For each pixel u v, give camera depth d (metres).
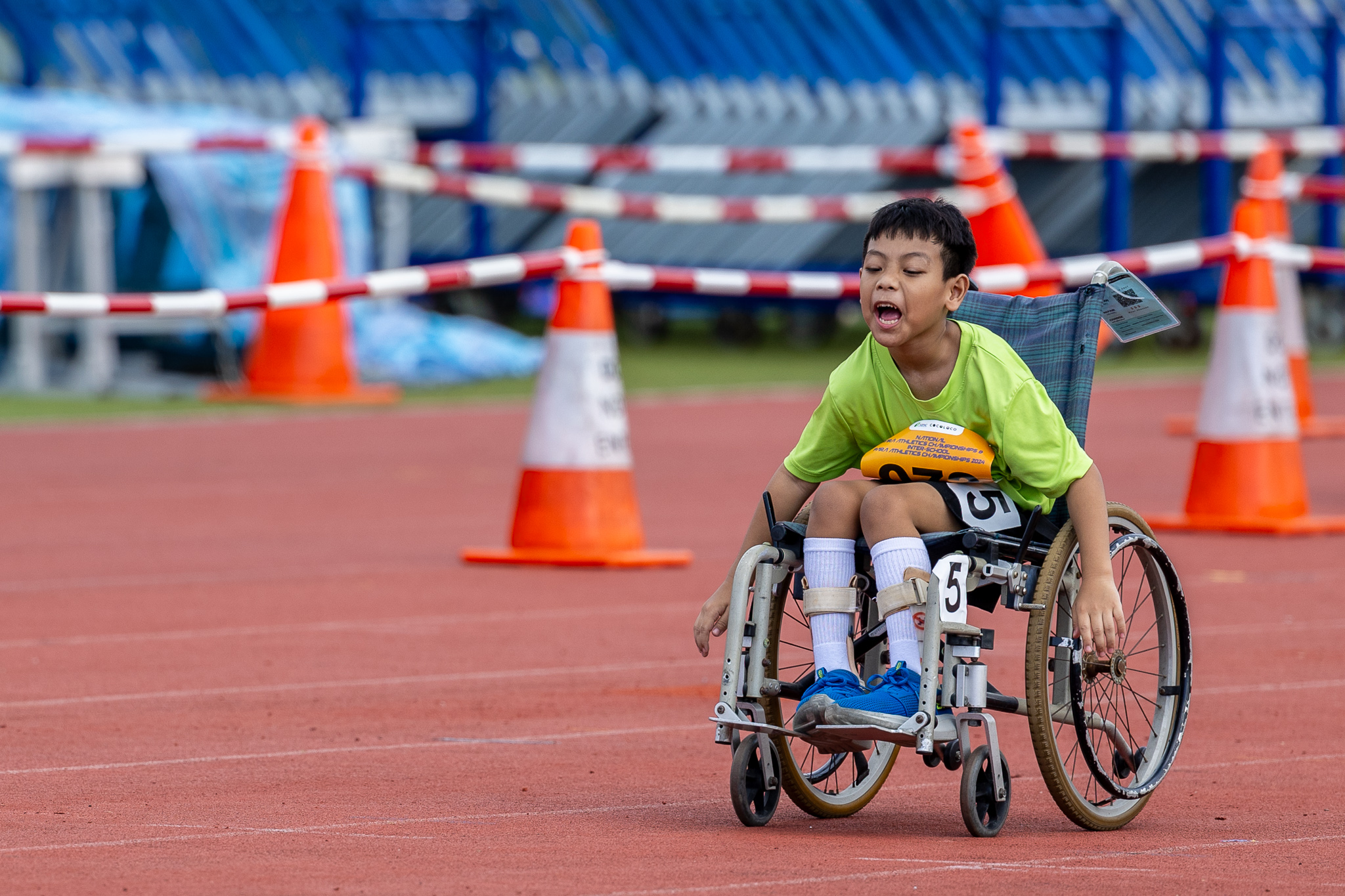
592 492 35.12
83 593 32.03
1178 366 82.12
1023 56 96.19
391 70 104.75
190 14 102.56
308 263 63.19
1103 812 18.08
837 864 16.64
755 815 18.08
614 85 102.94
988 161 52.44
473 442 55.22
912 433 17.98
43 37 101.12
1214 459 39.06
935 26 94.94
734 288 37.03
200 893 15.55
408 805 18.84
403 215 88.44
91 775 20.03
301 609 30.66
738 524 40.69
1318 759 21.31
